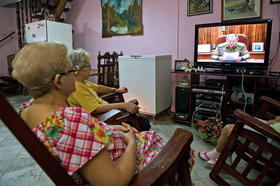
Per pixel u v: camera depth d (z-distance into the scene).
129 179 0.65
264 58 2.32
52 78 0.65
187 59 3.19
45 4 4.17
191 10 3.04
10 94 4.88
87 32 4.44
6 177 1.65
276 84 2.58
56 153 0.58
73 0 4.52
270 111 2.13
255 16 2.59
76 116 0.62
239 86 2.53
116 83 3.44
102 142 0.62
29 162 1.88
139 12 3.55
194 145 2.20
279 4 2.44
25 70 0.61
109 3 3.91
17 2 4.60
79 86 1.54
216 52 2.60
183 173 0.84
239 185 1.53
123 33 3.83
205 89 2.61
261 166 1.48
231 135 1.41
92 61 4.49
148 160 0.94
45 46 0.64
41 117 0.63
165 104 3.10
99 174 0.60
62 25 4.08
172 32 3.28
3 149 2.14
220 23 2.51
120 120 1.45
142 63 2.76
